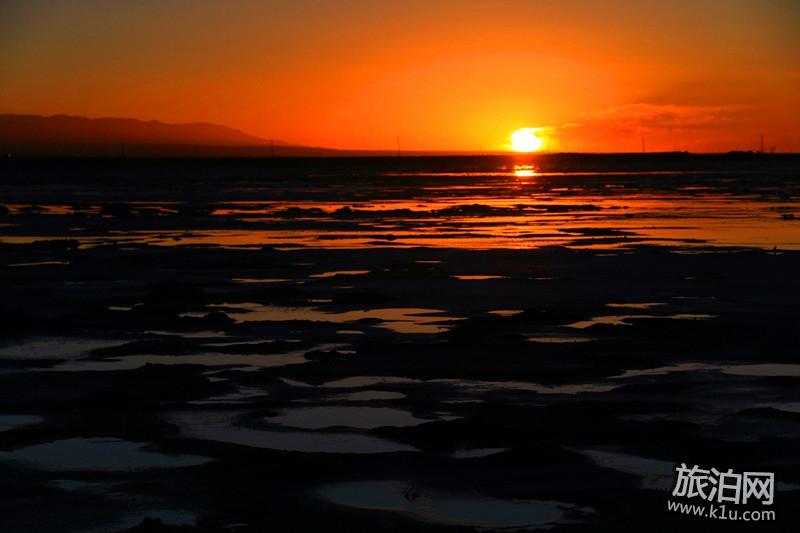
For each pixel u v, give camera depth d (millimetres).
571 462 10148
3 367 15164
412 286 24312
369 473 9898
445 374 14422
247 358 15750
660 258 30344
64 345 16953
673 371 14500
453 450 10633
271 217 51750
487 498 9188
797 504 8953
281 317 19828
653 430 11203
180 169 181625
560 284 24516
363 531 8414
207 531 8406
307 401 12938
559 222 47156
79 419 12086
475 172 159125
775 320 18969
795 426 11477
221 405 12742
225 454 10594
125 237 40094
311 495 9281
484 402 12773
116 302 22078
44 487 9602
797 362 15117
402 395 13227
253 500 9172
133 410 12516
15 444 11062
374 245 35625
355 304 21469
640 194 77062
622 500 9070
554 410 12195
